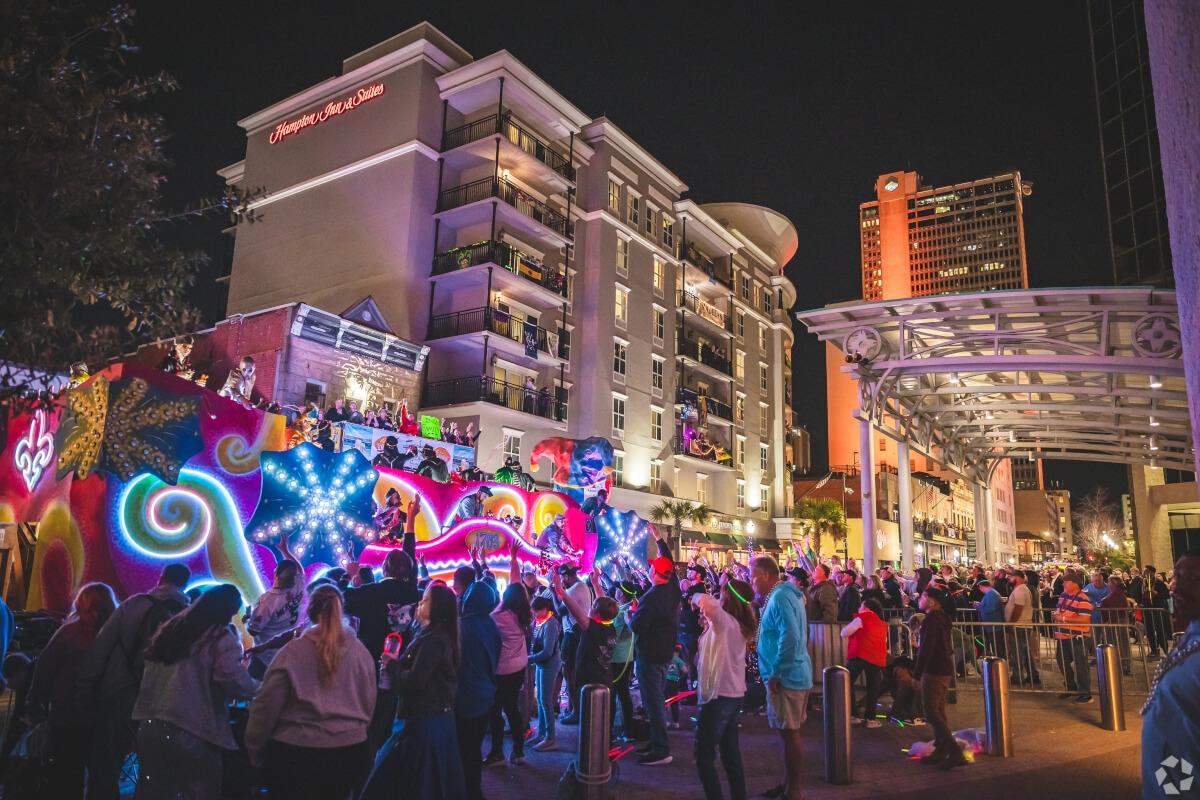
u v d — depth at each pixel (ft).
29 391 14.83
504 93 111.24
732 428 158.40
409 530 37.17
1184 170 4.70
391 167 111.14
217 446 30.50
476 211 107.14
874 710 32.76
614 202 132.46
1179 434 96.99
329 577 24.91
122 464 27.07
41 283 14.79
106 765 16.48
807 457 240.32
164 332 17.15
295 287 117.19
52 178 14.82
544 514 47.98
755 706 36.01
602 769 17.20
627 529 53.78
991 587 46.47
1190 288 4.58
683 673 34.40
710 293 161.38
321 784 13.42
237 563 30.35
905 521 89.10
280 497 31.71
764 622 21.45
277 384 81.51
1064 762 26.50
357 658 14.33
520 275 108.78
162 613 17.37
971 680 44.93
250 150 129.80
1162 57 5.13
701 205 181.16
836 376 338.95
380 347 92.38
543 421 109.50
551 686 27.73
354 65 123.44
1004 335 67.62
